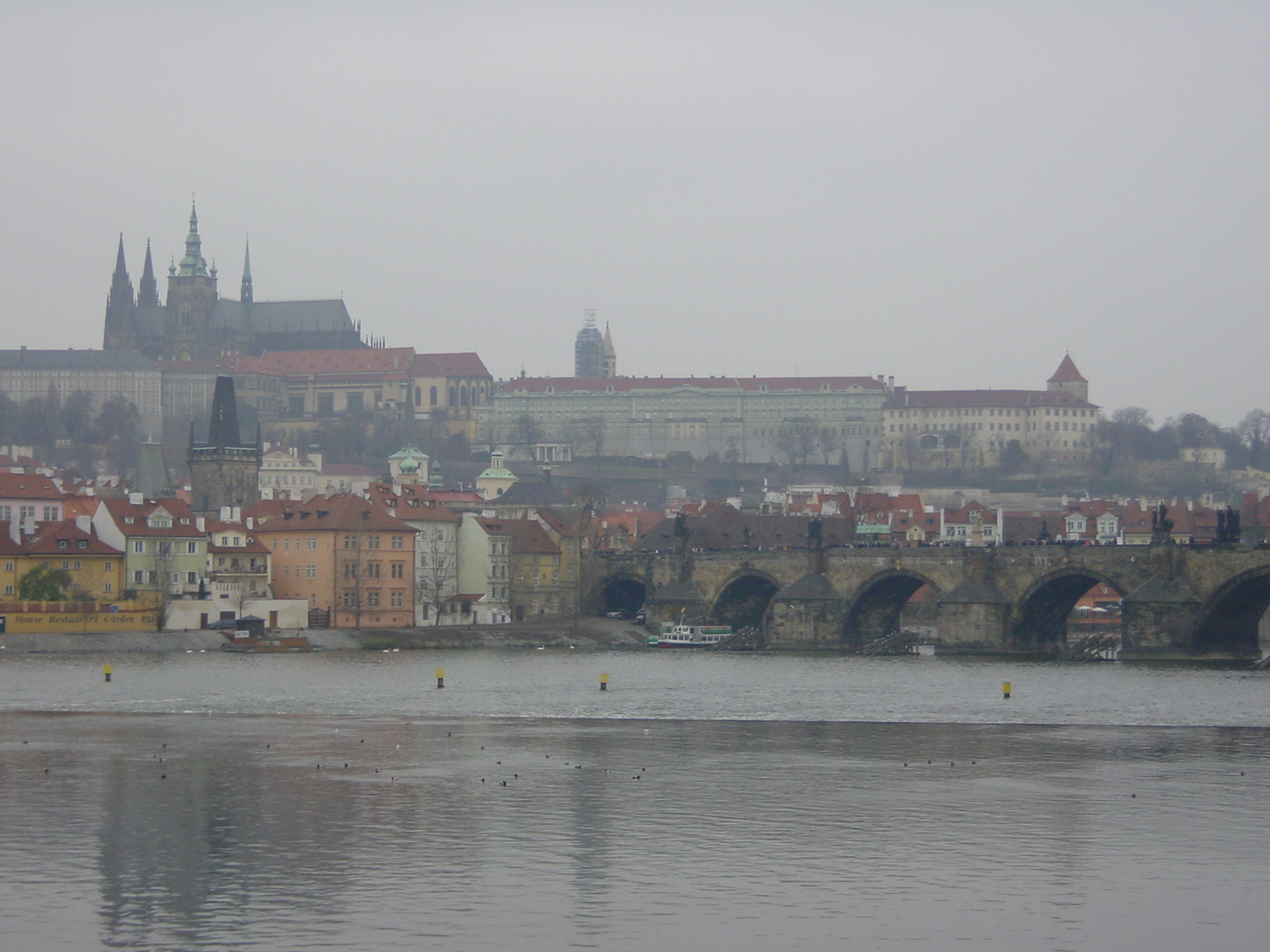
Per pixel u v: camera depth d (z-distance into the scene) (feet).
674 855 448.24
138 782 558.15
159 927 376.27
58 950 359.66
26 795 531.91
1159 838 473.26
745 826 488.02
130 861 437.58
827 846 459.73
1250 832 482.28
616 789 550.36
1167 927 382.42
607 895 405.18
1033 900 403.54
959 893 409.49
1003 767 610.24
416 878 420.36
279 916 384.68
